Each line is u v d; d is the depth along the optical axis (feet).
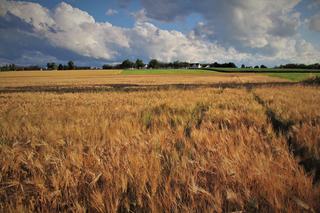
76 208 6.36
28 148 10.94
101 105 27.61
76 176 7.88
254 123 14.49
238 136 11.43
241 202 6.22
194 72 320.09
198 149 10.17
